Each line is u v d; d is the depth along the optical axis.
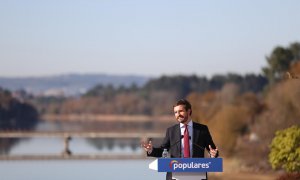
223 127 188.50
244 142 187.62
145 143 24.89
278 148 75.75
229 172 154.75
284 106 159.88
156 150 24.98
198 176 23.91
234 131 189.12
